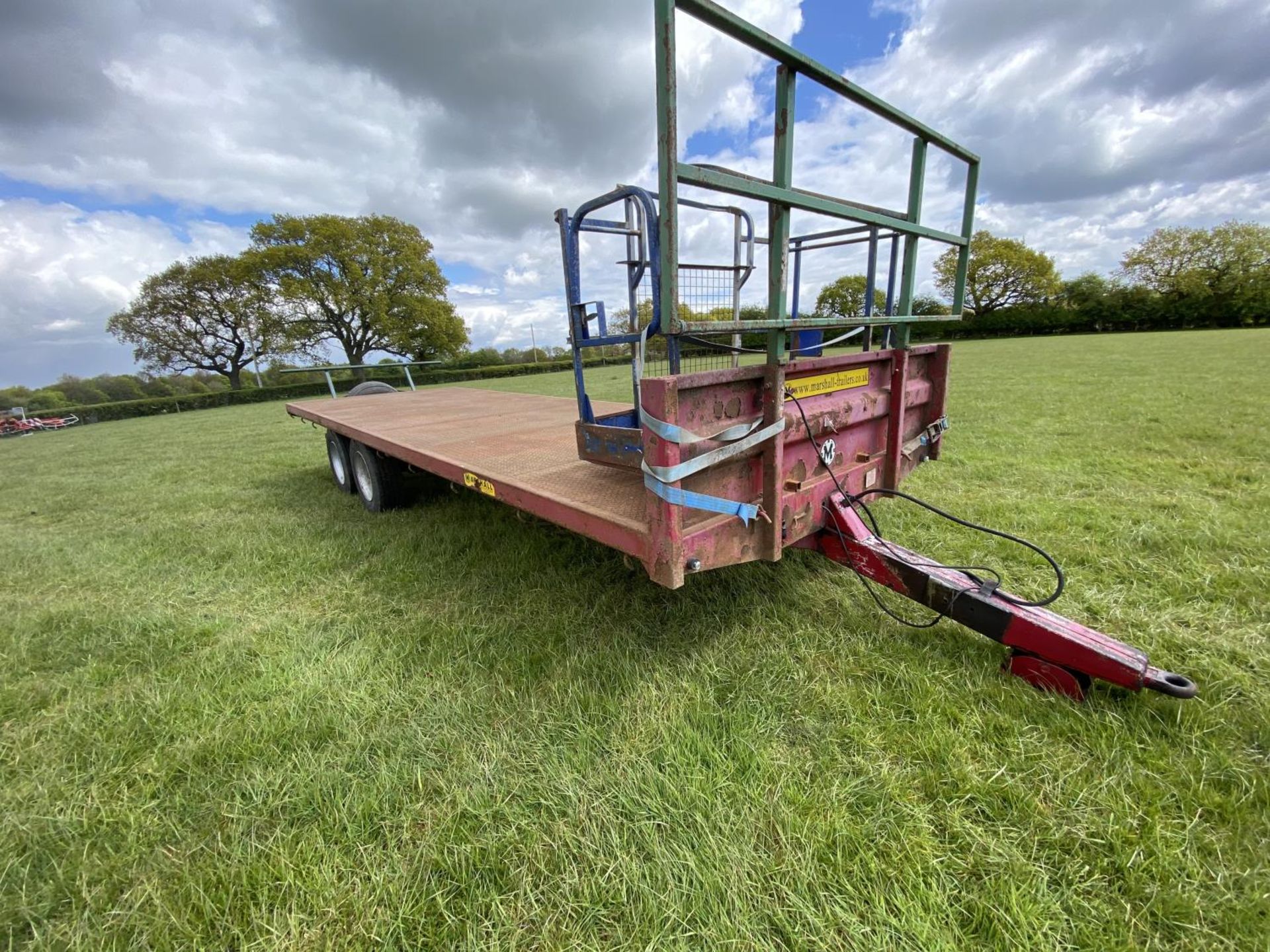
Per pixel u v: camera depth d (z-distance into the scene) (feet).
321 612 9.79
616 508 6.73
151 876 4.87
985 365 50.90
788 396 6.45
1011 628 6.46
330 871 4.75
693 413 5.37
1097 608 8.16
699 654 7.64
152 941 4.36
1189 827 4.69
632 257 7.34
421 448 11.48
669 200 4.63
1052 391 30.35
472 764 5.89
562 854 4.81
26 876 4.89
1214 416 20.83
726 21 4.69
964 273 9.72
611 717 6.48
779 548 6.56
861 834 4.80
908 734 5.96
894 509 12.68
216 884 4.74
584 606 9.27
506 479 8.53
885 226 7.30
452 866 4.75
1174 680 5.50
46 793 5.84
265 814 5.43
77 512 18.67
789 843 4.77
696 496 5.42
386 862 4.84
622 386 48.55
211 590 10.91
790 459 6.80
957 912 4.18
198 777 5.96
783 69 5.58
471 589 10.24
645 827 4.97
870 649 7.54
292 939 4.27
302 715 6.84
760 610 8.73
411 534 13.29
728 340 9.55
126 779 6.01
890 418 8.62
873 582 9.30
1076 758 5.50
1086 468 15.33
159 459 30.17
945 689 6.64
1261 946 3.84
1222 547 9.84
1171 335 100.42
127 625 9.49
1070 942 3.95
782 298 6.02
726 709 6.54
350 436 15.24
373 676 7.61
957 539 10.94
